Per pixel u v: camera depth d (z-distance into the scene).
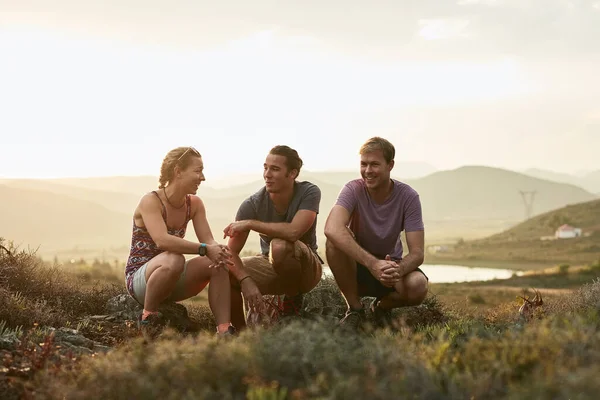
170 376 2.96
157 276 5.28
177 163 5.43
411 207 5.66
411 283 5.51
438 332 4.59
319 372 3.02
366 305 7.13
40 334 4.47
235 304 5.92
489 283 90.38
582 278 89.56
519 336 3.51
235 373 2.97
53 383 3.20
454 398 2.76
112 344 4.99
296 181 5.93
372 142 5.50
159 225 5.39
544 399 2.56
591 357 2.90
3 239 6.98
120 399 2.88
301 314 6.28
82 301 6.64
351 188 5.74
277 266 5.71
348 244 5.39
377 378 2.93
